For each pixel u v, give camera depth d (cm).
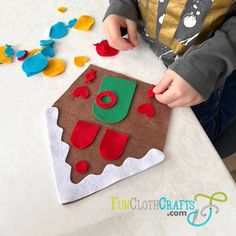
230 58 36
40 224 29
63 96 38
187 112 36
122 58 42
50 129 35
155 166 32
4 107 38
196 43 42
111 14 45
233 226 28
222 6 38
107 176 31
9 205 30
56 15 49
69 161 32
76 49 44
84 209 30
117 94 38
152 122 35
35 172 32
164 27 43
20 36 46
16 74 41
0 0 52
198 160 32
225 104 53
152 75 40
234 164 66
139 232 28
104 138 34
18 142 34
